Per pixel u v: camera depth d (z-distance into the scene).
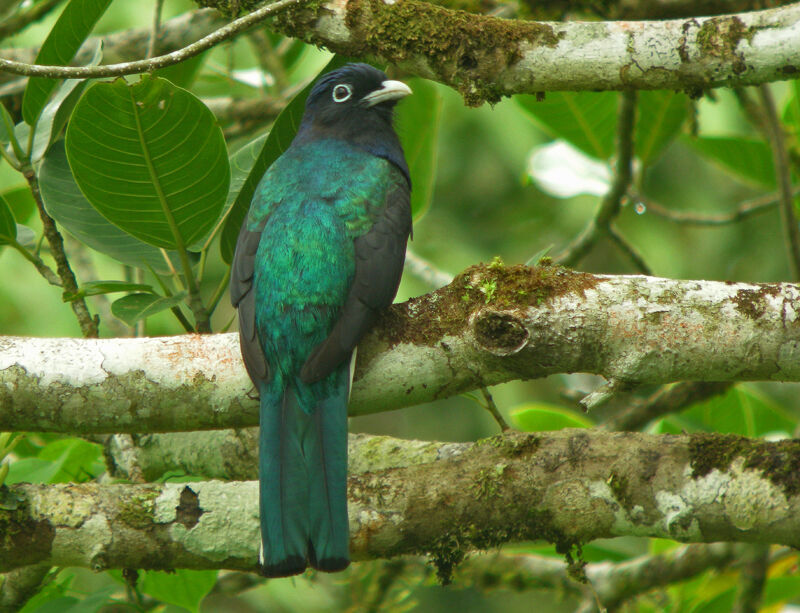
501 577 11.05
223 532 6.96
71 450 9.50
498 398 17.50
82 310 8.02
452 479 7.03
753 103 12.48
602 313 6.31
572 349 6.34
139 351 6.79
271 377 7.18
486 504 6.94
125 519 6.94
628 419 11.07
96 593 8.70
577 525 6.90
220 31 6.59
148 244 8.43
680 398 10.95
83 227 8.54
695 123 12.09
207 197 7.77
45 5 12.23
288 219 7.73
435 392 6.83
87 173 7.55
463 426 18.39
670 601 11.35
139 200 7.72
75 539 6.89
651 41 6.88
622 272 18.14
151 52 10.30
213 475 8.87
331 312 7.34
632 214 17.88
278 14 7.22
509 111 18.00
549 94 12.09
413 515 6.96
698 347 6.29
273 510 6.70
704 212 18.06
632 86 7.02
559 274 6.48
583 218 18.34
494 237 18.34
